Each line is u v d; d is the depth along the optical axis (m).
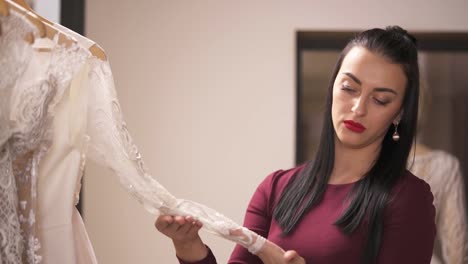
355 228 1.56
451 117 3.28
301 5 3.21
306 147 3.26
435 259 3.20
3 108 1.30
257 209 1.78
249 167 3.21
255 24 3.22
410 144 1.65
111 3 3.21
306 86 3.28
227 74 3.22
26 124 1.34
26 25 1.34
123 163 1.53
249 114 3.22
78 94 1.46
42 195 1.45
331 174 1.70
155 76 3.22
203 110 3.22
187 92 3.22
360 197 1.59
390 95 1.59
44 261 1.45
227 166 3.21
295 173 1.79
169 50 3.22
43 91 1.36
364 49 1.62
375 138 1.63
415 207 1.57
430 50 3.32
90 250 1.55
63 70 1.41
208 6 3.22
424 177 3.22
